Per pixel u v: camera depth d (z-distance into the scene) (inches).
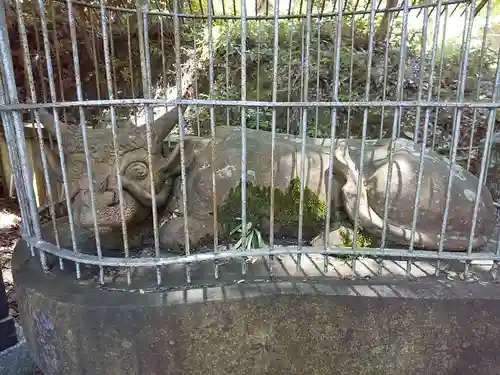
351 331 71.1
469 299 68.9
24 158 76.8
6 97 77.2
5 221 180.1
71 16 62.5
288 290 70.4
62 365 74.0
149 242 89.7
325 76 198.2
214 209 70.6
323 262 81.0
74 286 74.2
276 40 62.5
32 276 78.7
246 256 74.4
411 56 214.5
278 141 98.7
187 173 91.9
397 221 82.0
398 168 83.7
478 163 151.6
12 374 95.7
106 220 72.8
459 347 71.2
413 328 70.3
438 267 75.9
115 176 73.5
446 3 105.5
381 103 65.6
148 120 65.9
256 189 87.3
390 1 166.9
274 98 65.4
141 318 67.5
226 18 118.9
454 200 80.8
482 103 65.3
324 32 219.3
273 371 73.5
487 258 72.3
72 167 76.1
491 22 262.5
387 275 76.0
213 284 73.0
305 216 87.1
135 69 208.8
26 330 81.3
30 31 166.4
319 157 91.8
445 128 182.1
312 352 72.6
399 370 72.8
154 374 70.9
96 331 68.7
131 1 178.7
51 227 98.3
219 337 70.2
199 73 218.8
